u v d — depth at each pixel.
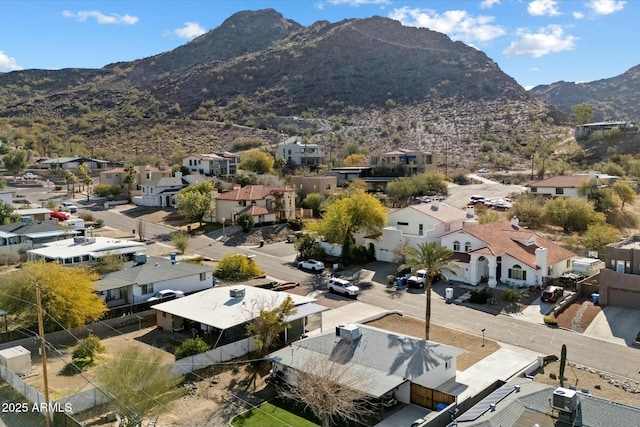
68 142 185.62
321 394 29.97
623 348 41.19
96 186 116.31
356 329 37.12
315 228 72.25
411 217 68.19
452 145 179.12
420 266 40.22
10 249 66.19
